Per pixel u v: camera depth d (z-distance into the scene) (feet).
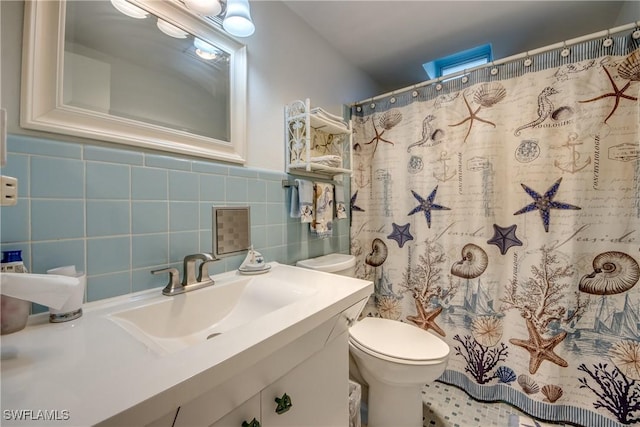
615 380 3.59
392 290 5.57
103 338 1.77
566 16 4.69
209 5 2.71
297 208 4.32
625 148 3.53
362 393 4.66
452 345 4.86
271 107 4.14
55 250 2.14
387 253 5.65
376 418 3.92
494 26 5.00
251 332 1.82
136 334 1.91
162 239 2.81
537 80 4.05
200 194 3.16
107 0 2.50
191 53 3.13
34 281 1.57
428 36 5.29
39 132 2.10
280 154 4.30
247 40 3.77
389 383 3.69
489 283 4.46
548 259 3.98
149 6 2.77
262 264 3.56
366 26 4.98
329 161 4.42
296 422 2.24
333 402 2.74
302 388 2.30
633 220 3.51
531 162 4.11
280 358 2.02
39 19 2.11
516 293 4.26
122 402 1.14
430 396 4.61
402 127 5.42
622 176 3.56
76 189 2.25
